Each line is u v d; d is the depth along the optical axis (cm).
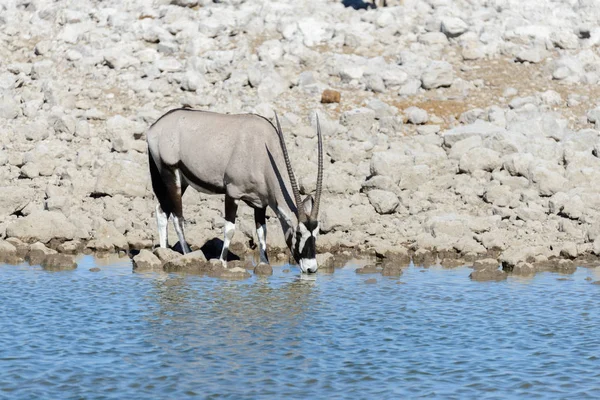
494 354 2741
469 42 7381
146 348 2767
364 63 7162
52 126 6500
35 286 3656
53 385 2434
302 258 3944
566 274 4050
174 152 4234
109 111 6775
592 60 7206
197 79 6900
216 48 7356
